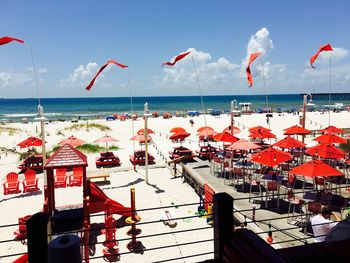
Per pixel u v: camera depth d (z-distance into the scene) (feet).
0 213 40.73
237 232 11.98
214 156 59.57
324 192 34.32
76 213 34.24
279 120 152.76
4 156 79.05
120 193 48.16
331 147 42.16
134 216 34.14
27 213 40.70
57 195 48.06
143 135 70.03
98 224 37.04
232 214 12.95
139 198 45.85
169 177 57.11
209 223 36.42
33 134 107.55
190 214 39.60
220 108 310.04
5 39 30.99
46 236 11.57
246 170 51.98
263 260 9.67
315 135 95.30
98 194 35.32
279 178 38.73
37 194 48.67
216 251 13.19
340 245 13.28
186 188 50.55
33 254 11.51
